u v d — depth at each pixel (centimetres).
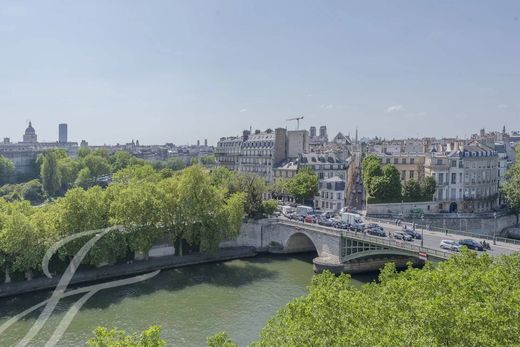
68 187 19700
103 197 8700
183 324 6231
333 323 3216
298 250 10675
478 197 13988
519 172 13150
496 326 2753
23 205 8425
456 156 13612
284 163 16675
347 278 4553
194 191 9638
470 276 3544
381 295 3669
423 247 7219
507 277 3747
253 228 10744
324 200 14312
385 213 12656
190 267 9294
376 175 13150
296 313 3575
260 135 18450
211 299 7256
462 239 7862
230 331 6019
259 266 9412
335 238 8925
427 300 3031
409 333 2762
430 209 13212
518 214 13412
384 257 9044
